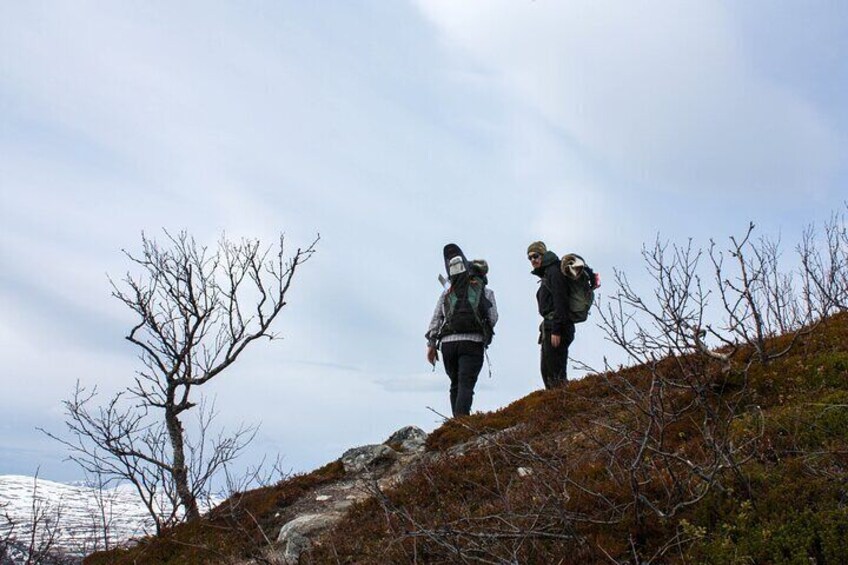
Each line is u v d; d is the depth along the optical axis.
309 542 7.46
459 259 9.51
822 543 4.07
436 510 6.76
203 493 10.20
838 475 4.57
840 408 5.40
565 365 9.49
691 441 5.84
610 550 4.73
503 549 5.14
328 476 9.85
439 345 9.73
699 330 5.02
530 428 7.96
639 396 5.36
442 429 9.62
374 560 6.14
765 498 4.59
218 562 8.12
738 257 5.61
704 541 4.47
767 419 5.60
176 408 10.79
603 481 5.80
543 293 9.38
